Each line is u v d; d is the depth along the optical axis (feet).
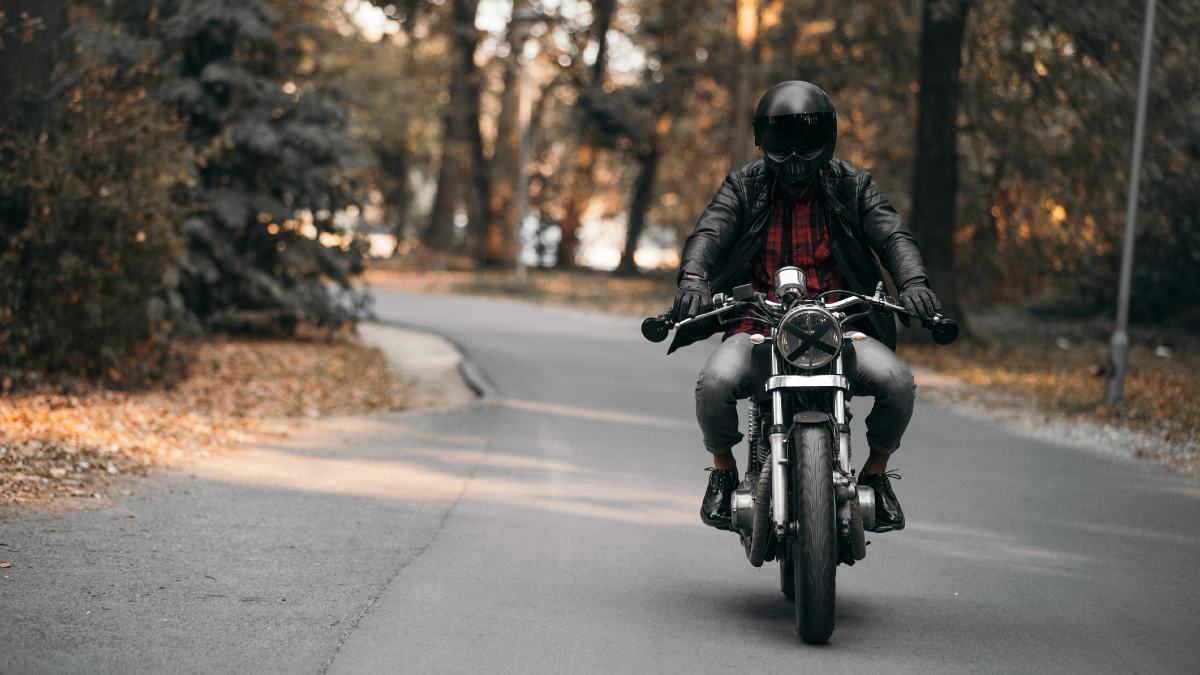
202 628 20.89
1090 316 126.11
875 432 22.15
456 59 196.95
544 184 216.74
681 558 27.91
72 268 46.55
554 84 186.91
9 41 48.16
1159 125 87.51
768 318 21.26
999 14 93.50
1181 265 109.29
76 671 18.43
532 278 178.50
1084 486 39.78
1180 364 86.12
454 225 222.69
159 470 35.32
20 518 27.94
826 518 20.42
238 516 30.19
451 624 21.89
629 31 182.09
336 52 176.96
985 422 56.65
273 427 46.24
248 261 75.61
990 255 111.34
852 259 22.21
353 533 29.12
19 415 40.73
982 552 29.55
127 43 68.18
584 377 69.72
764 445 22.06
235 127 72.95
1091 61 91.09
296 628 21.21
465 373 68.95
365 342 86.17
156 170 51.47
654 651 20.65
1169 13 82.69
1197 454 46.75
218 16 72.59
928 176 98.43
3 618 20.70
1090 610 24.25
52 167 46.65
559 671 19.47
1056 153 98.02
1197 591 26.05
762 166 22.21
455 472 38.63
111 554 25.48
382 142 208.74
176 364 57.00
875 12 103.30
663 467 40.96
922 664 20.30
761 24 140.15
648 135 179.42
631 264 193.88
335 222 79.00
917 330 96.07
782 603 24.16
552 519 31.86
